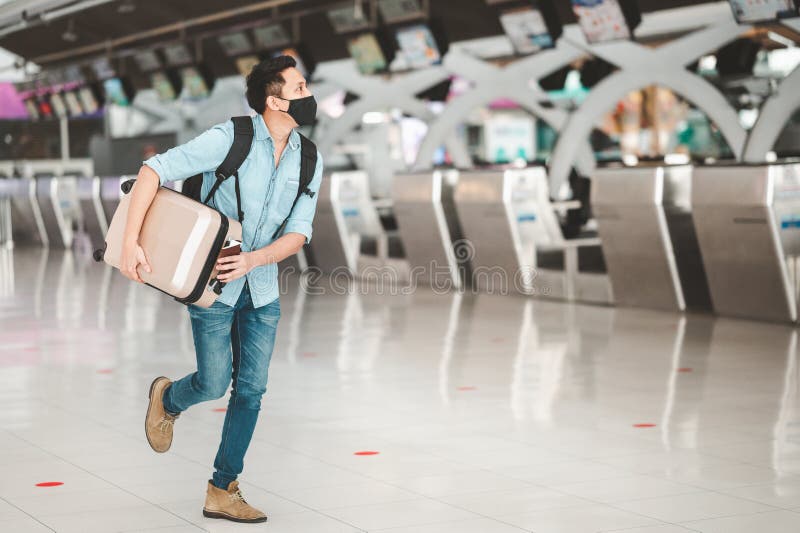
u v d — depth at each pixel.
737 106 14.55
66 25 22.42
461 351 9.20
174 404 4.57
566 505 4.71
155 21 20.81
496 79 16.95
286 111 4.27
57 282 15.56
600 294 12.70
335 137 19.59
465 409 6.82
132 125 26.59
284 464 5.45
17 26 20.67
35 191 24.28
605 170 12.03
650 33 15.57
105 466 5.42
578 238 15.62
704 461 5.50
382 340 9.86
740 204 10.52
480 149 23.17
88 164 28.94
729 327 10.56
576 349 9.29
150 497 4.85
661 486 5.02
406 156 23.02
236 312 4.43
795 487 5.00
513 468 5.37
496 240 13.80
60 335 10.16
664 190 11.51
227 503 4.50
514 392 7.38
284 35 18.36
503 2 13.02
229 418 4.48
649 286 12.04
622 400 7.10
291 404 6.99
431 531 4.34
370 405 6.95
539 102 16.80
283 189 4.38
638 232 11.79
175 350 9.27
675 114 18.89
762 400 7.10
